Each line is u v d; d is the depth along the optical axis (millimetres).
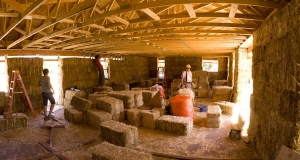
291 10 2598
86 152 4477
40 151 4539
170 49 10562
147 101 8445
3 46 7164
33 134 5574
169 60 17188
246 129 5758
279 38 3039
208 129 6035
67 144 4895
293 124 2500
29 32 4984
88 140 5113
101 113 6293
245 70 8664
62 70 9406
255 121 4469
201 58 16562
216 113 6148
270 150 3373
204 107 8289
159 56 17453
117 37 6480
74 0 4266
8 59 7539
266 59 3736
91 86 11219
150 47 9625
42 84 7070
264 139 3738
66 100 9266
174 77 17109
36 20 5969
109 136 4984
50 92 7109
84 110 6641
